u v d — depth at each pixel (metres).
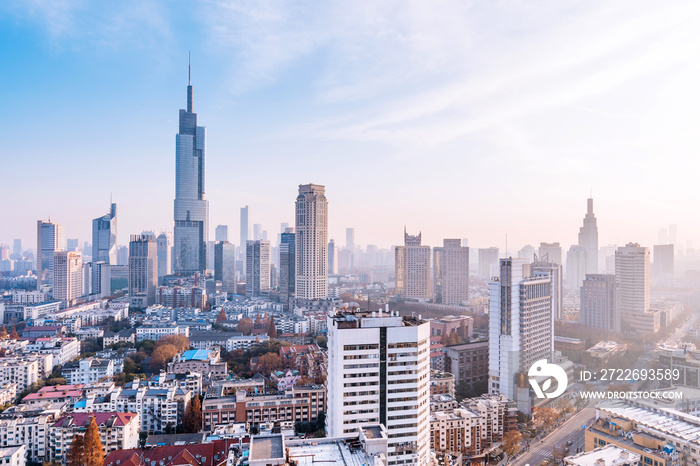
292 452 135.38
